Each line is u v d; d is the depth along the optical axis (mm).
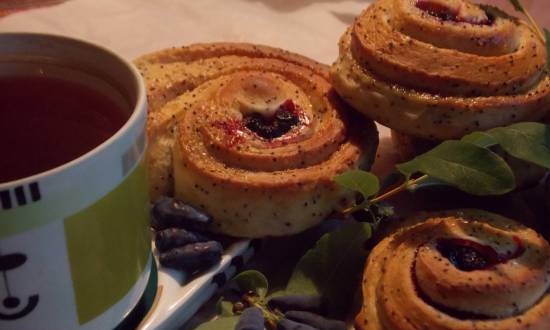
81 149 236
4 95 254
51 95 256
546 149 276
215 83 335
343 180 286
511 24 324
